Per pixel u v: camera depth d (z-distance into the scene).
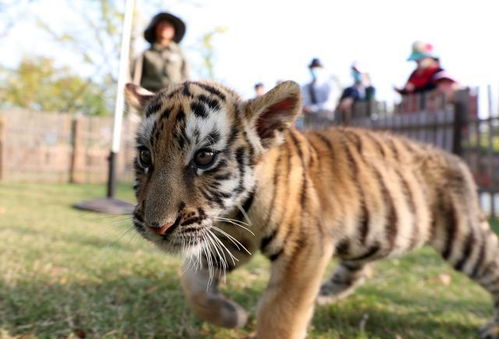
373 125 5.22
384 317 1.57
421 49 4.61
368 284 2.01
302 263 1.18
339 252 1.39
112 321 1.32
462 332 1.50
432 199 1.49
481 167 4.09
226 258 1.28
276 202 1.16
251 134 1.13
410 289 1.95
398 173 1.45
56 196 4.71
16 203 3.94
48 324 1.25
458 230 1.51
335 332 1.39
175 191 1.01
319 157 1.35
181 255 1.07
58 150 7.42
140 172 1.11
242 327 1.36
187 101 1.06
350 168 1.38
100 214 3.24
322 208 1.29
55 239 2.40
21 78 12.97
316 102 5.68
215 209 1.08
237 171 1.10
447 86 4.40
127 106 1.28
